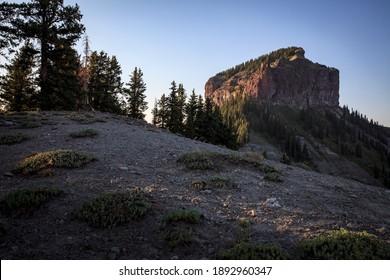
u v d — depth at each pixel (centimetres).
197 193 963
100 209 734
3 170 1043
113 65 4700
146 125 2753
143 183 995
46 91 2788
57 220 697
